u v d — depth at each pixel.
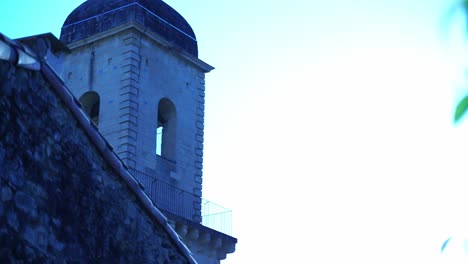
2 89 11.99
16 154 12.09
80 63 39.38
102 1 40.41
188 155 39.69
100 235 13.62
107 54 38.88
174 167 38.72
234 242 38.66
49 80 12.99
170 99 39.72
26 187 12.20
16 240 11.84
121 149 36.72
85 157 13.63
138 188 14.59
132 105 37.53
